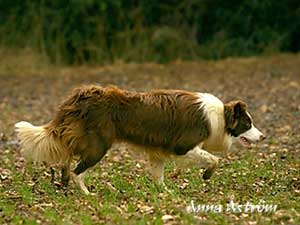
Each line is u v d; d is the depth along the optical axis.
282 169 13.70
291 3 34.75
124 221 9.70
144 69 31.38
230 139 12.16
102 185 12.25
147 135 11.66
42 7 33.59
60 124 11.53
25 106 23.94
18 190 11.86
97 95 11.51
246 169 13.66
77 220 9.93
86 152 11.48
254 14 34.62
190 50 33.69
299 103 22.61
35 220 9.78
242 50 34.06
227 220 9.77
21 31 33.59
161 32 33.41
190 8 34.22
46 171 13.55
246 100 23.70
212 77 28.84
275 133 18.12
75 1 33.16
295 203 10.74
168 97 11.77
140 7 33.69
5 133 18.77
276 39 34.25
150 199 11.02
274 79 27.78
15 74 31.30
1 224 9.77
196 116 11.72
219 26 34.69
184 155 11.86
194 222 9.65
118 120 11.55
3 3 33.91
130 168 13.92
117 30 33.47
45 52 33.25
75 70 31.91
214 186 12.23
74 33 33.38
